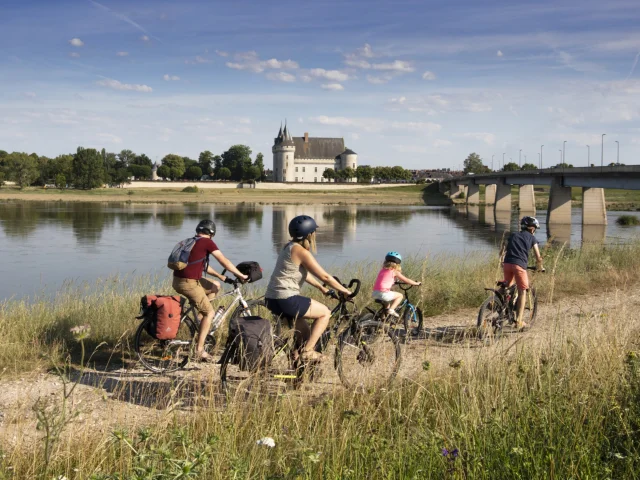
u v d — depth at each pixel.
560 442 3.86
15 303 11.57
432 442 3.84
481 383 5.04
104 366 6.62
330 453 3.97
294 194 145.00
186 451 3.43
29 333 7.67
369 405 4.69
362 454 3.81
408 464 3.78
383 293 7.49
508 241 8.43
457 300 10.92
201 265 6.61
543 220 72.31
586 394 4.53
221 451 3.73
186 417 4.84
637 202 102.00
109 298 10.70
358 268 15.33
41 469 3.87
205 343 6.84
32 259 31.11
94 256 32.50
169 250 35.66
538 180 76.38
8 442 4.37
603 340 5.79
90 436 4.39
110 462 3.98
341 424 4.32
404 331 8.48
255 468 3.76
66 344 7.32
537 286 12.12
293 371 5.55
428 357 6.72
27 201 104.69
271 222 61.25
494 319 7.95
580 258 16.23
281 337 5.55
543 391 4.69
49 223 56.81
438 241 43.12
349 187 172.38
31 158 144.12
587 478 3.53
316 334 5.56
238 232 48.84
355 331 5.64
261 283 15.45
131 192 140.50
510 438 4.00
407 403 5.04
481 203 122.19
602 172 54.91
